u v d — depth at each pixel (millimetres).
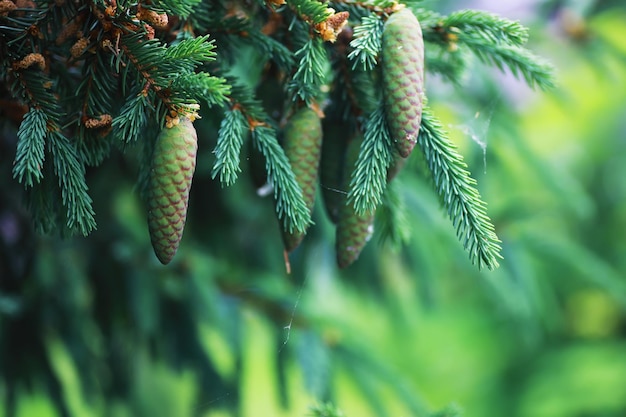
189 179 962
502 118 1797
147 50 978
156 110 968
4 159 1321
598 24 2268
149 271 1559
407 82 976
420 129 1021
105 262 1556
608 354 3689
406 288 1998
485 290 1902
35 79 987
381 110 1017
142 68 978
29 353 1464
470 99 1779
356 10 1039
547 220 3666
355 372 1538
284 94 1085
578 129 4145
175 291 1557
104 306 1565
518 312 1837
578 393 3547
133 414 1646
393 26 986
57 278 1513
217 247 1773
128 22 978
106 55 994
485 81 1755
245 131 1103
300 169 1027
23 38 990
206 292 1549
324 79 1050
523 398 3594
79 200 983
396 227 1168
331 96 1080
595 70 2123
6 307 1354
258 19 1082
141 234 1612
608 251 3920
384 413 1504
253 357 2332
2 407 1480
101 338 1580
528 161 1806
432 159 1017
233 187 1681
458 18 1059
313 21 1016
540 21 1989
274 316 1574
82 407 1586
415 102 977
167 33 1047
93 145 1014
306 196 1029
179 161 957
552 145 4164
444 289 3412
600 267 1841
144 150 1083
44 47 1006
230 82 1049
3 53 986
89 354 1521
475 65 1706
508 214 1832
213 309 1540
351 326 1608
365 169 1004
